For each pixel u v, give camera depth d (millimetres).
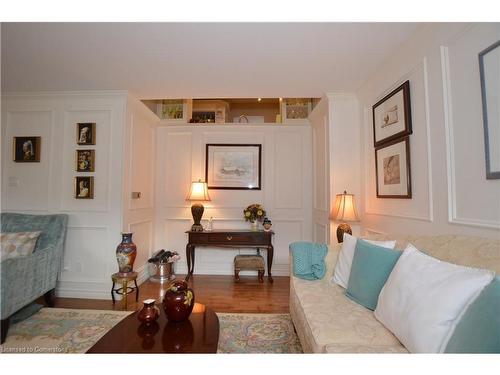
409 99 1914
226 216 3768
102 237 2881
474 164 1345
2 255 2289
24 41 1940
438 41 1604
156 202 3793
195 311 1563
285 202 3777
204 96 2988
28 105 2990
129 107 3010
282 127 3820
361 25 1739
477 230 1314
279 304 2592
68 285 2846
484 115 1260
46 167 2953
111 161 2910
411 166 1901
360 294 1551
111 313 2365
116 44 1983
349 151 2838
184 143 3826
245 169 3795
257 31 1809
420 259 1240
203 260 3711
